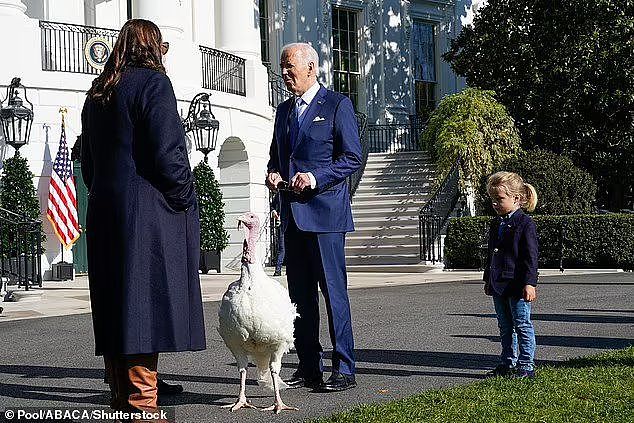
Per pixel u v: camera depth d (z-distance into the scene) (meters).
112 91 5.15
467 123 23.58
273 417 6.09
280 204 7.20
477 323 11.04
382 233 22.52
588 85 25.56
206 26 25.33
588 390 6.34
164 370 8.02
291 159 7.10
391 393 6.82
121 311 5.02
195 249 5.27
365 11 30.89
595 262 21.89
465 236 22.02
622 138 26.00
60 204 18.47
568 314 11.71
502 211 7.19
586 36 25.58
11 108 18.47
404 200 23.50
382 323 11.17
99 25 23.95
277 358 6.25
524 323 7.00
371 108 30.77
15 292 15.06
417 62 32.62
